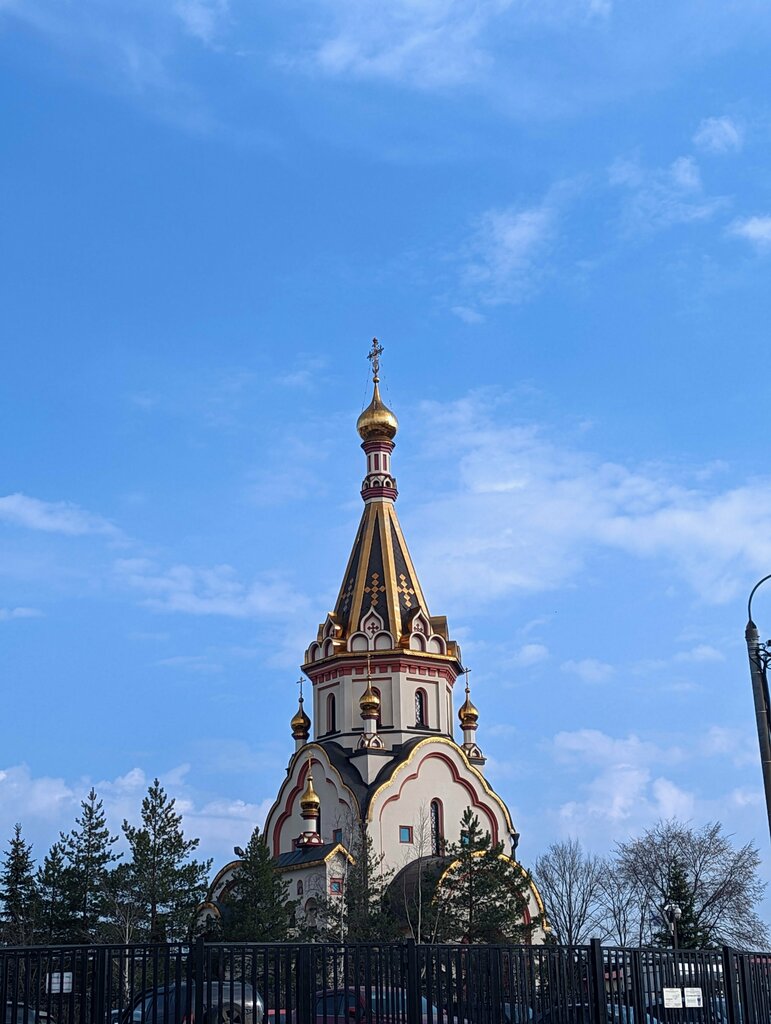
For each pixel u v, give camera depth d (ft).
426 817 261.44
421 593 287.48
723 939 299.38
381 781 260.21
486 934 222.89
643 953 95.61
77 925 273.13
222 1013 79.25
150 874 259.60
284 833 277.23
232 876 264.31
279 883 235.40
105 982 78.89
